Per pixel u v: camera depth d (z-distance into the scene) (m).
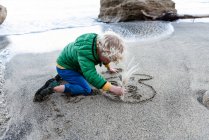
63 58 2.94
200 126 2.38
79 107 2.73
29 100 2.92
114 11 6.89
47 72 3.61
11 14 7.52
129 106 2.72
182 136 2.27
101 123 2.48
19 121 2.59
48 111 2.70
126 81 3.05
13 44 5.01
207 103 2.68
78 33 5.66
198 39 4.86
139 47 4.46
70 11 7.96
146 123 2.45
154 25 6.18
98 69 3.55
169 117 2.52
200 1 9.08
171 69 3.52
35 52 4.51
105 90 2.78
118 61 2.71
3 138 2.39
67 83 3.23
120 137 2.29
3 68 3.86
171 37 5.06
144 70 3.50
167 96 2.88
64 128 2.44
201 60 3.80
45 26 6.32
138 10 6.79
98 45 2.68
